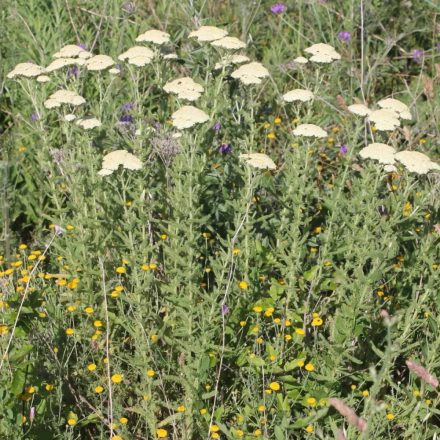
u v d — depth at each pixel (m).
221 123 2.99
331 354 2.62
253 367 2.66
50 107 2.81
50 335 2.72
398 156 2.65
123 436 2.59
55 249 2.97
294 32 3.77
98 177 2.82
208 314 2.66
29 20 3.48
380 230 2.79
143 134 2.81
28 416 2.58
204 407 2.62
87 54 2.94
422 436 2.61
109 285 2.78
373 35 3.67
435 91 3.41
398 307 2.77
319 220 3.04
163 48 3.06
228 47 2.82
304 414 2.67
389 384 2.69
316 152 3.15
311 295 2.80
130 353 2.75
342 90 3.48
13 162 3.25
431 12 3.77
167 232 2.71
